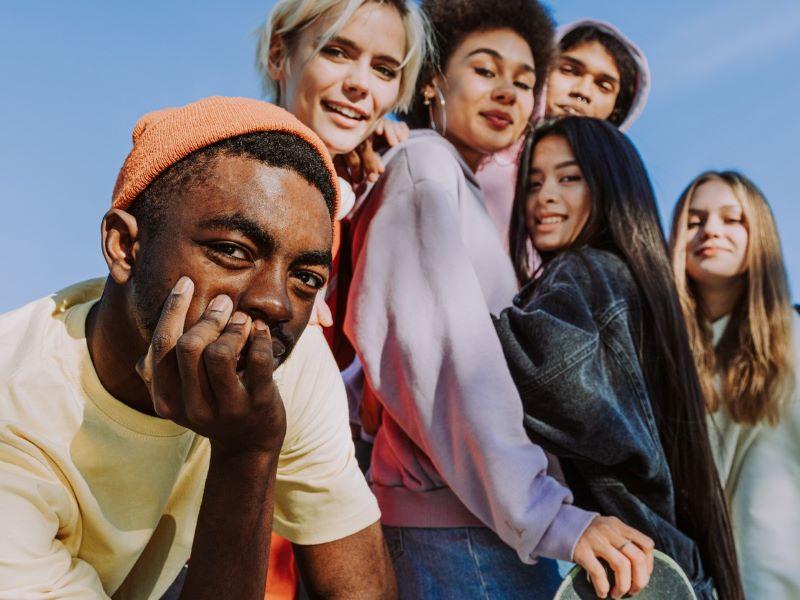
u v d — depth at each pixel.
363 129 2.65
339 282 2.61
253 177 1.36
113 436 1.53
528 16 3.01
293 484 1.83
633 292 2.54
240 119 1.39
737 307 3.39
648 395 2.45
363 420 2.59
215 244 1.34
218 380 1.25
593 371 2.32
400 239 2.43
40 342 1.53
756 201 3.43
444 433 2.24
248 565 1.38
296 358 1.80
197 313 1.34
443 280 2.33
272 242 1.35
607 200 2.66
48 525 1.44
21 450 1.45
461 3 2.99
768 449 3.20
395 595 1.90
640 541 2.12
